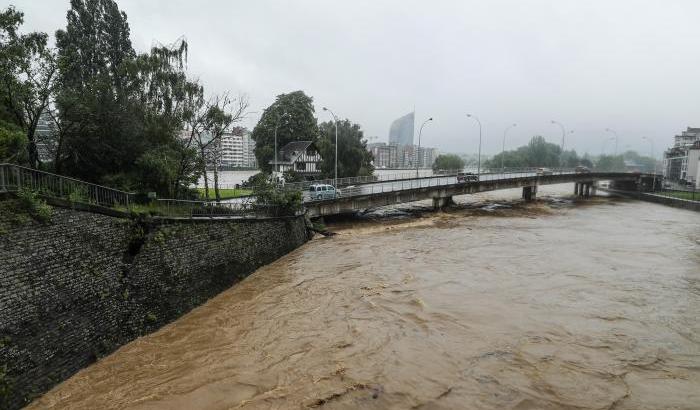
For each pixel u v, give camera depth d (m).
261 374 14.07
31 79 21.17
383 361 14.84
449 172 97.00
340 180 54.88
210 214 23.81
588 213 57.53
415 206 58.72
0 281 11.96
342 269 26.28
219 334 17.19
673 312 19.70
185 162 29.02
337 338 16.69
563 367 14.58
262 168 69.19
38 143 24.98
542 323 18.22
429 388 13.18
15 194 13.13
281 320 18.47
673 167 115.00
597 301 21.00
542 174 72.69
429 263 27.80
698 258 30.09
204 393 12.98
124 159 25.55
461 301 20.69
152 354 15.48
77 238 14.81
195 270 20.52
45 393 12.67
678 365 14.88
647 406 12.47
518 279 24.41
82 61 29.20
